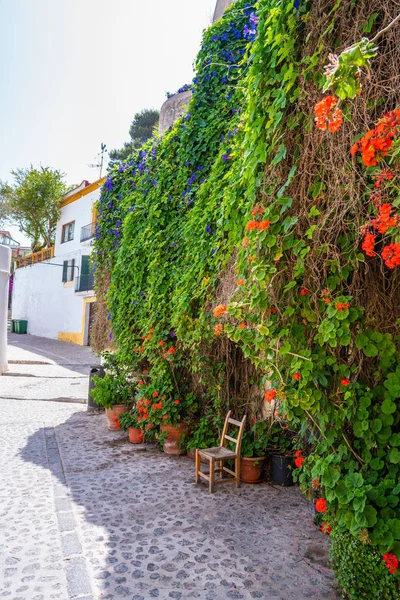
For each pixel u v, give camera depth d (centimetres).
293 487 413
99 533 313
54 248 2366
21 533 311
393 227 169
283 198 228
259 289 243
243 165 282
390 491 214
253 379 456
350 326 218
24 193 2384
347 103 197
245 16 510
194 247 453
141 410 520
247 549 294
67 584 248
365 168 196
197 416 527
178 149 534
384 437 214
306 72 219
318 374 226
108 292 662
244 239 266
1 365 1198
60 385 1041
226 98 480
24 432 602
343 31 207
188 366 515
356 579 224
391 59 188
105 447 535
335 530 244
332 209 205
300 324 234
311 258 220
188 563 275
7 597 236
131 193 652
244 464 422
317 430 272
